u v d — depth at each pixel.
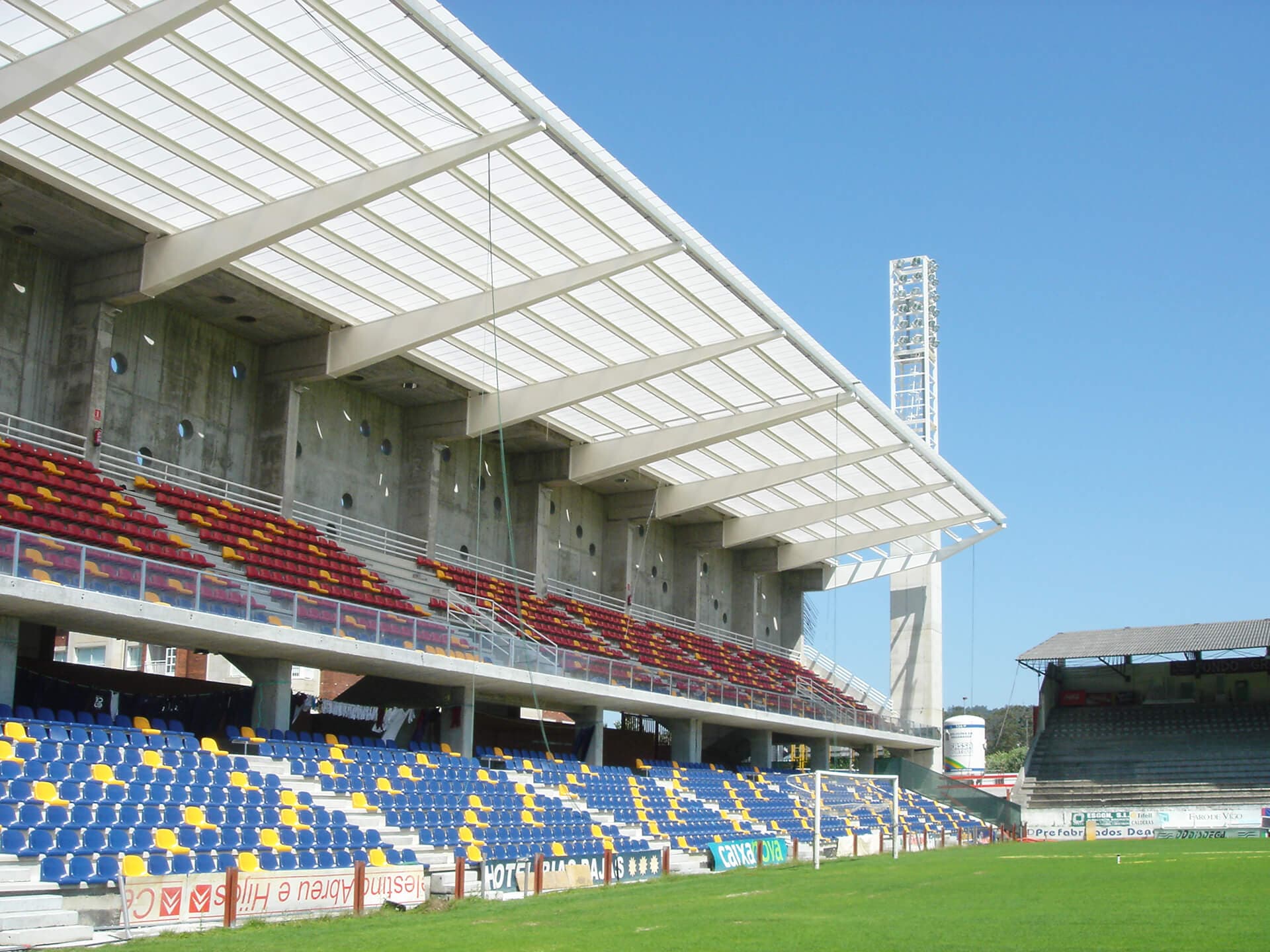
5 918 14.54
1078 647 63.12
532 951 14.22
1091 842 47.19
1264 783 54.00
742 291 32.12
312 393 36.31
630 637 47.03
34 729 21.16
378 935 15.83
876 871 28.84
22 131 23.73
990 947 13.98
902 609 61.72
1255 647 60.75
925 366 66.56
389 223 28.16
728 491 48.19
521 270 30.81
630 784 37.38
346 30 21.83
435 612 35.47
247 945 14.74
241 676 51.50
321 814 23.78
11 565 20.27
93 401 28.14
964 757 65.00
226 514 30.80
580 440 43.88
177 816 20.39
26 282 28.05
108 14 21.23
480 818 28.25
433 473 39.38
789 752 55.78
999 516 55.38
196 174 25.69
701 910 19.22
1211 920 16.58
